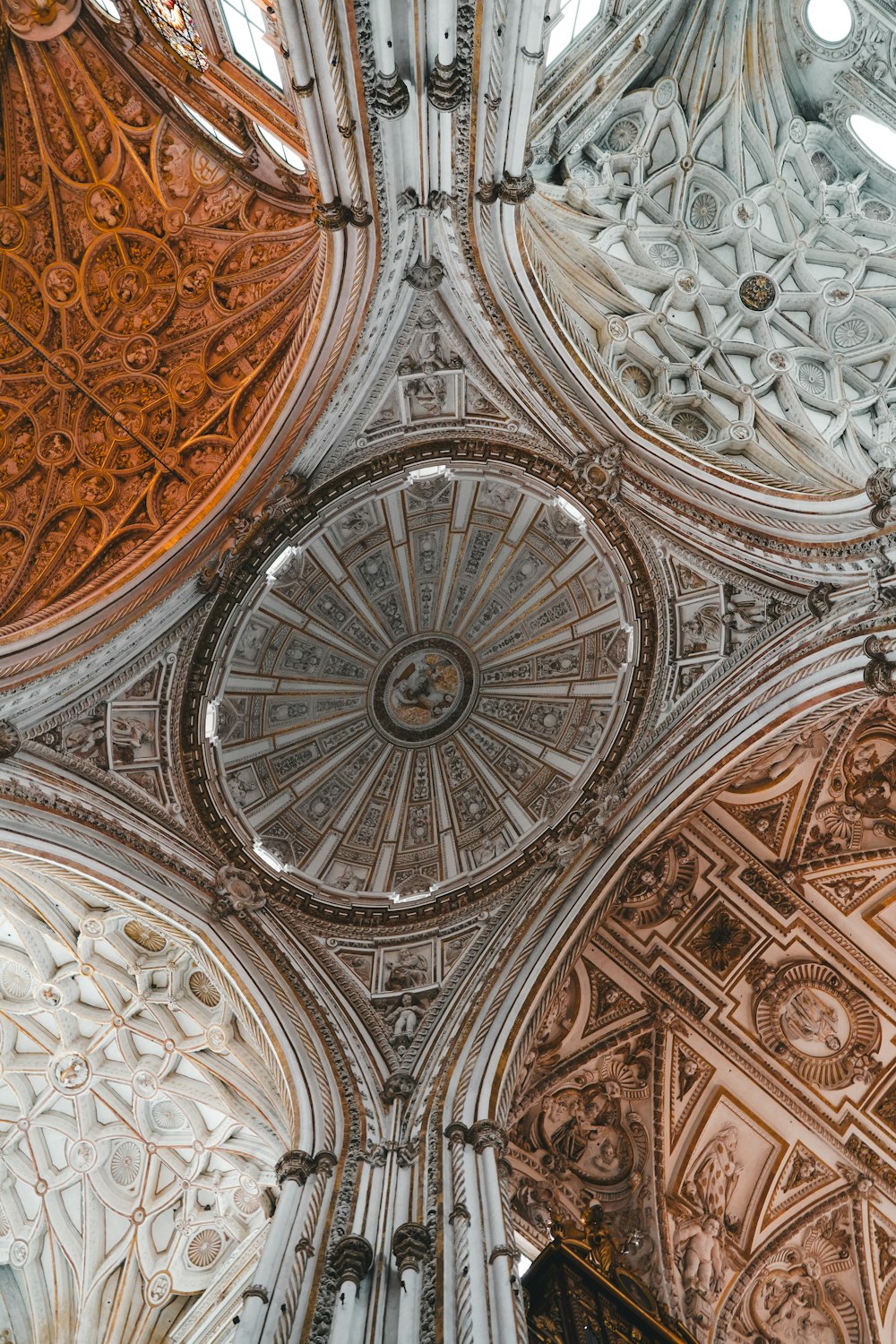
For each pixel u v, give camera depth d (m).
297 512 14.51
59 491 14.91
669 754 14.30
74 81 14.73
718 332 17.03
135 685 14.05
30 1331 16.45
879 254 17.98
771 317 17.48
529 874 14.69
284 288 14.64
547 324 14.05
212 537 14.20
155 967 15.75
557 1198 14.26
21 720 13.01
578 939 13.73
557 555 15.24
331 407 14.23
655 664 14.62
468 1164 11.14
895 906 15.20
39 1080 17.00
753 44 17.48
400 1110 12.30
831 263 18.11
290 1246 10.60
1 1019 16.84
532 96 12.01
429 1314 9.52
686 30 17.16
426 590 15.76
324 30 11.12
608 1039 15.10
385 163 12.61
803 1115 15.51
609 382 14.48
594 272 16.39
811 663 13.12
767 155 18.08
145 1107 16.66
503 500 15.09
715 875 15.24
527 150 14.03
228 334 14.99
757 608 14.01
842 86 17.98
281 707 15.45
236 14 13.38
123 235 15.29
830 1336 14.98
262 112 13.70
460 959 14.20
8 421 15.13
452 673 15.93
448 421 14.65
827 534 12.79
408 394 14.50
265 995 13.42
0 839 12.37
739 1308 14.66
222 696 14.77
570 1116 14.82
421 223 13.30
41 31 14.32
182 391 15.02
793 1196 15.39
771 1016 15.59
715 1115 15.36
